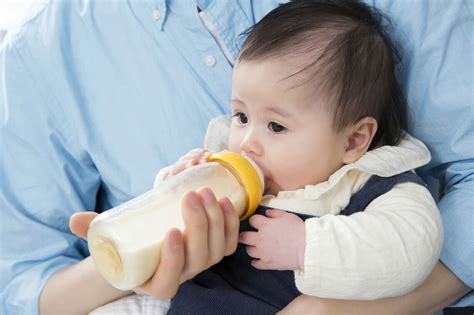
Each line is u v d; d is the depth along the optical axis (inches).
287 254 27.8
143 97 42.0
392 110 35.1
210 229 25.4
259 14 41.3
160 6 41.0
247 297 32.1
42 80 42.3
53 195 42.4
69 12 43.5
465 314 39.9
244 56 32.6
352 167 31.9
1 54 43.8
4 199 41.8
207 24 41.1
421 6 35.8
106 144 42.5
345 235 27.3
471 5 35.0
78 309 36.8
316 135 31.5
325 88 31.5
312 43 32.0
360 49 32.8
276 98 31.2
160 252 24.8
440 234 28.9
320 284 27.2
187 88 41.4
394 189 31.4
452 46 35.3
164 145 41.7
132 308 34.8
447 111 35.0
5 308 39.4
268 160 31.8
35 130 42.1
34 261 41.7
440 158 36.9
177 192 26.9
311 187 32.0
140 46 42.1
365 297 27.4
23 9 56.9
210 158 30.0
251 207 28.9
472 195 34.2
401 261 27.0
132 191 42.6
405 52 36.3
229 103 40.7
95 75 42.8
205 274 34.1
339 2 35.5
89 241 25.6
